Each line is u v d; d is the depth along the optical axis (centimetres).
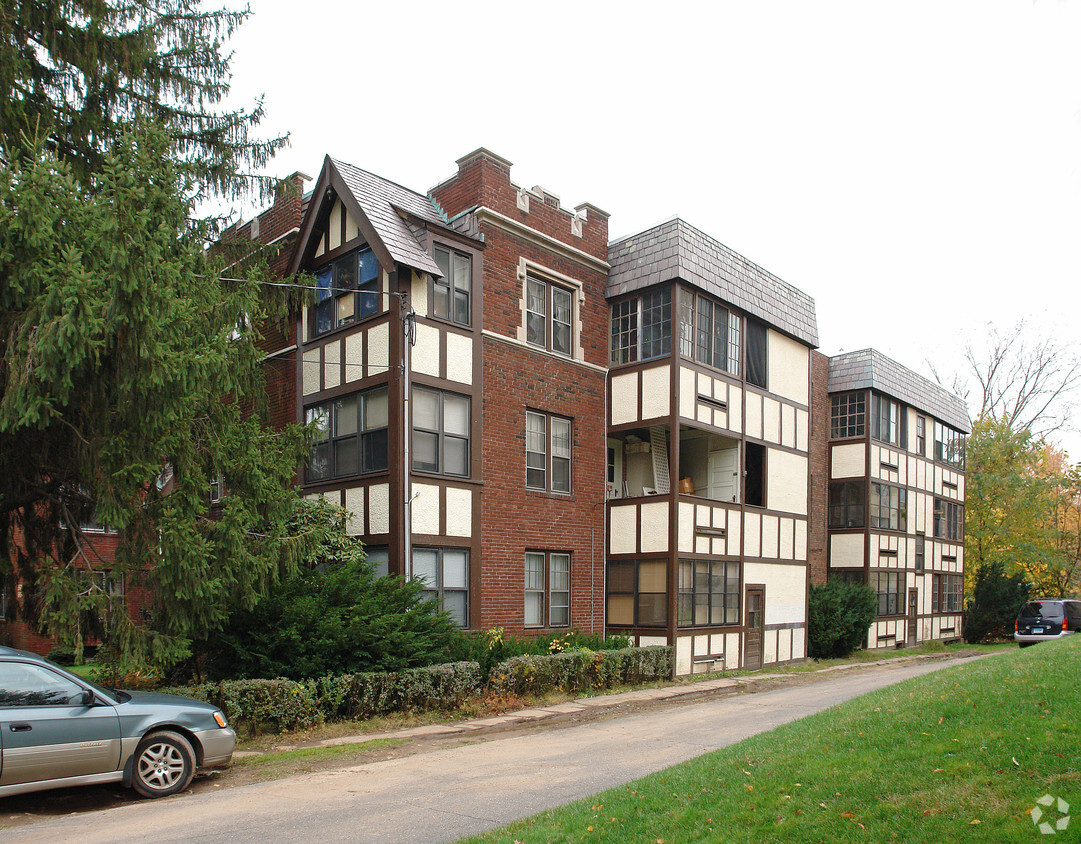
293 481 1688
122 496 954
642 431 2061
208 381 1090
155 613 1068
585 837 612
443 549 1574
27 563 1141
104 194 920
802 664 2297
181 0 1364
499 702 1409
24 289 881
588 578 1894
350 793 856
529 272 1833
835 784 635
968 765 627
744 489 2136
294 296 1589
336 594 1323
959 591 3634
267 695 1162
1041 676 920
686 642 1894
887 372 3094
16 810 819
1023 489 3809
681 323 1942
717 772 749
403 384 1524
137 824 747
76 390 921
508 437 1722
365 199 1609
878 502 3002
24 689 808
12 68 1059
